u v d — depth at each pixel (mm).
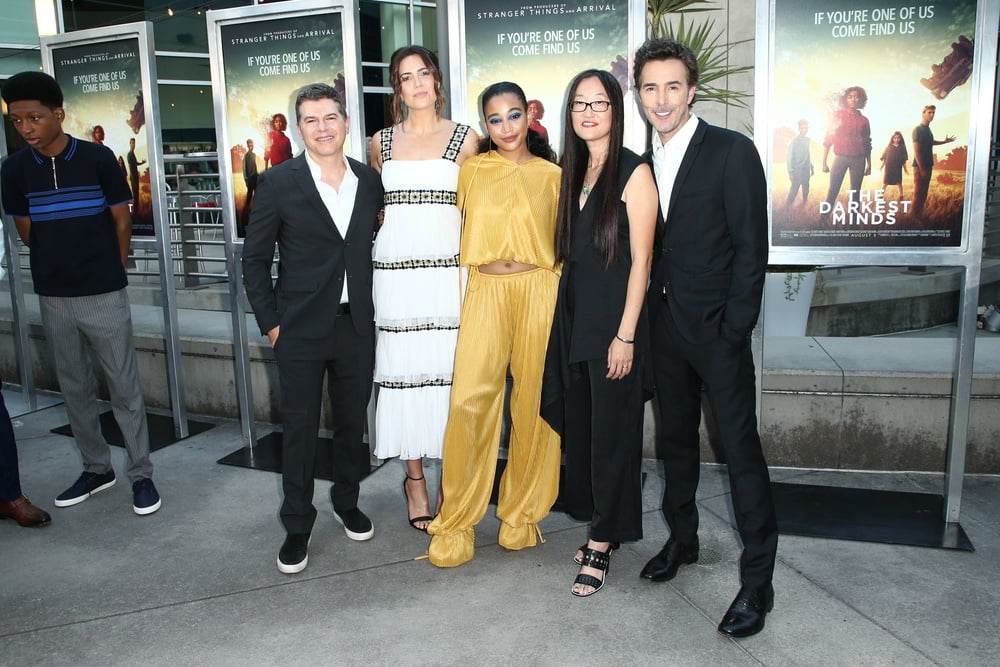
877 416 3521
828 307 5863
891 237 2975
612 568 2809
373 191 2850
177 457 4074
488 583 2738
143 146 4238
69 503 3475
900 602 2535
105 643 2436
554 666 2262
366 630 2469
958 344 2939
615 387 2547
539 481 2938
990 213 7656
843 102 2932
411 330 2938
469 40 3496
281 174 2748
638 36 3379
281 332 2785
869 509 3186
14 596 2723
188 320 5102
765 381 3580
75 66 4281
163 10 9547
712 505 3297
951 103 2844
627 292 2479
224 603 2648
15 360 5484
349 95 3711
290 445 2848
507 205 2643
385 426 3021
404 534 3135
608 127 2418
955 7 2791
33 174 3248
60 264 3266
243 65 3852
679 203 2354
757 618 2385
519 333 2748
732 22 5691
